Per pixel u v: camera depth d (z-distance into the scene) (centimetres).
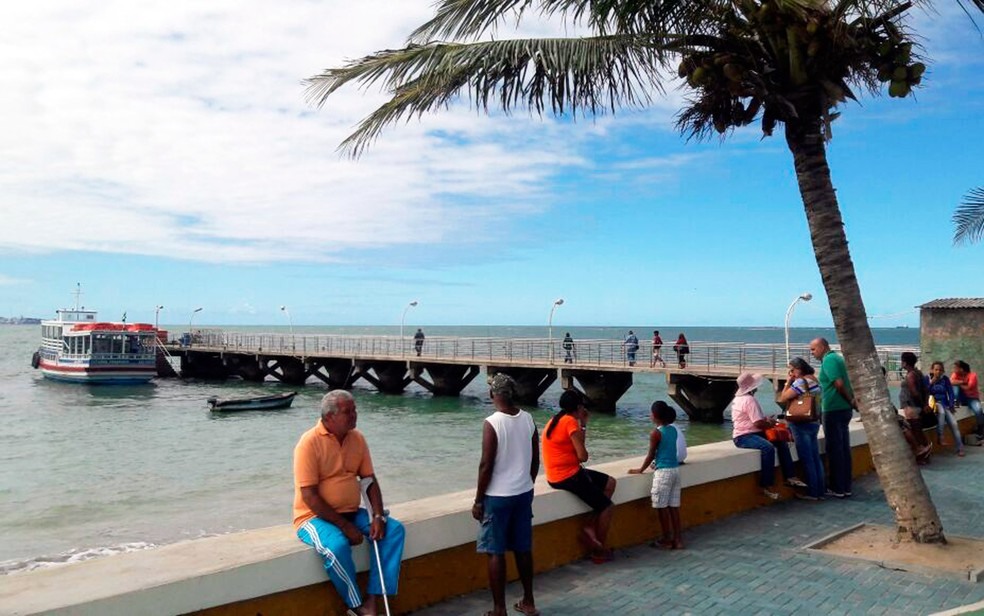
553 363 3625
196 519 1409
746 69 610
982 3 543
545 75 670
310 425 2984
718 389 3064
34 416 3294
